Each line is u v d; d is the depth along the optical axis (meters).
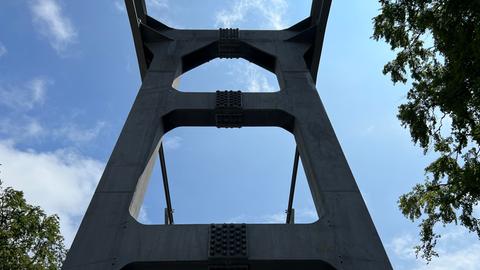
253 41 19.72
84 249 10.05
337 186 11.77
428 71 11.97
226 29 20.22
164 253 10.12
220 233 10.59
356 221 10.85
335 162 12.55
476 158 11.44
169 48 19.14
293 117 14.68
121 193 11.34
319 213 11.67
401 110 12.26
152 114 14.42
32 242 17.66
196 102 15.07
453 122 11.61
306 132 13.77
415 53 11.98
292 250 10.27
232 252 10.16
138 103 14.99
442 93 10.73
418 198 13.05
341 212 11.08
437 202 12.52
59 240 18.48
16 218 17.17
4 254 16.34
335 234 10.59
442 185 12.55
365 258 10.09
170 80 16.48
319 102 15.27
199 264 10.21
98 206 11.00
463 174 10.81
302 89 16.00
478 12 9.13
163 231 10.59
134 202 11.40
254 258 10.10
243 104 15.05
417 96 11.98
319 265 10.30
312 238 10.52
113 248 10.13
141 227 10.62
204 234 10.59
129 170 12.05
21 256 16.84
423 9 10.48
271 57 18.98
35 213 17.70
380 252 10.23
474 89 9.77
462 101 10.32
